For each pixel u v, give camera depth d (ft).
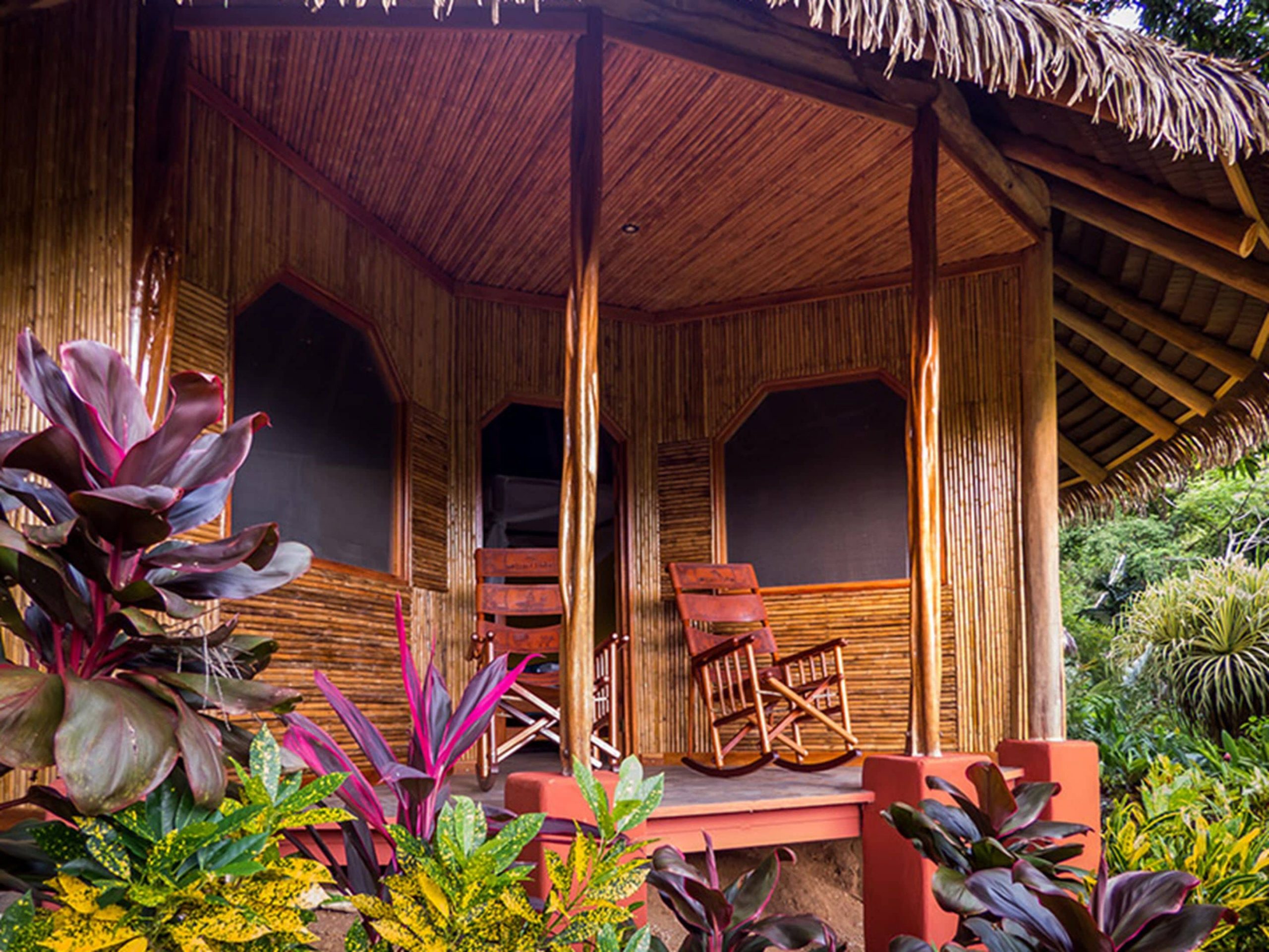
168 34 10.86
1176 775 18.03
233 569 5.59
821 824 11.56
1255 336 17.21
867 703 18.13
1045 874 8.29
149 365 10.30
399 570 16.70
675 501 19.95
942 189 15.38
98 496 4.74
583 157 10.73
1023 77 11.74
